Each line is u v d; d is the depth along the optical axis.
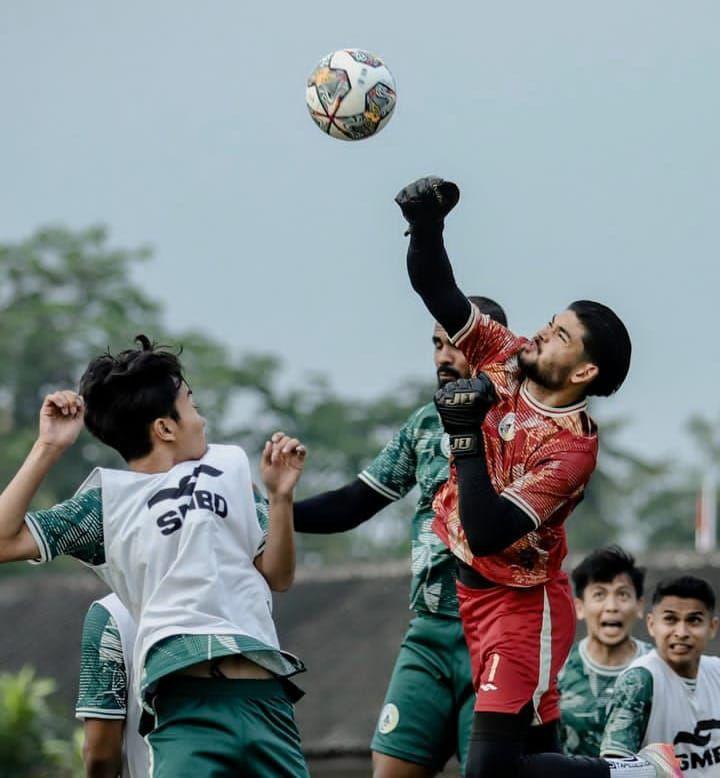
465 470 25.97
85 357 173.50
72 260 184.00
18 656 70.38
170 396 25.50
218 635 24.42
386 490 30.67
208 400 174.38
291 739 25.02
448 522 27.83
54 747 62.19
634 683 33.09
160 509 24.91
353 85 28.06
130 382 25.44
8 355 169.50
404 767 30.25
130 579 24.94
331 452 173.50
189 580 24.61
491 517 25.88
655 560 63.66
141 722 25.06
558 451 26.86
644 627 54.66
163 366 25.64
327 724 59.91
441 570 30.03
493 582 27.30
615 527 186.75
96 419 25.55
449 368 29.98
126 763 29.00
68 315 175.12
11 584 76.25
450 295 27.44
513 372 27.61
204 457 25.62
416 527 30.50
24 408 170.12
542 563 27.30
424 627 30.31
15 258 182.62
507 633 27.17
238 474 25.44
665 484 196.88
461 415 25.89
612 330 27.19
